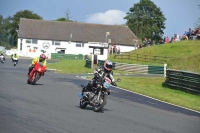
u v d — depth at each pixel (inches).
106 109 738.2
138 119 652.1
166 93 1217.4
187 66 2112.5
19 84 1077.8
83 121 570.6
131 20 5920.3
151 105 890.7
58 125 520.1
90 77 1577.3
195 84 1247.5
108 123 575.8
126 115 684.7
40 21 5147.6
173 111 827.4
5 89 916.0
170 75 1402.6
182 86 1321.4
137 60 2770.7
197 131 594.6
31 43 4995.1
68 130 493.0
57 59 4360.2
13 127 482.3
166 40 3326.8
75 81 1348.4
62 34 5017.2
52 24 5128.0
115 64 2394.2
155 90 1277.1
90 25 5113.2
